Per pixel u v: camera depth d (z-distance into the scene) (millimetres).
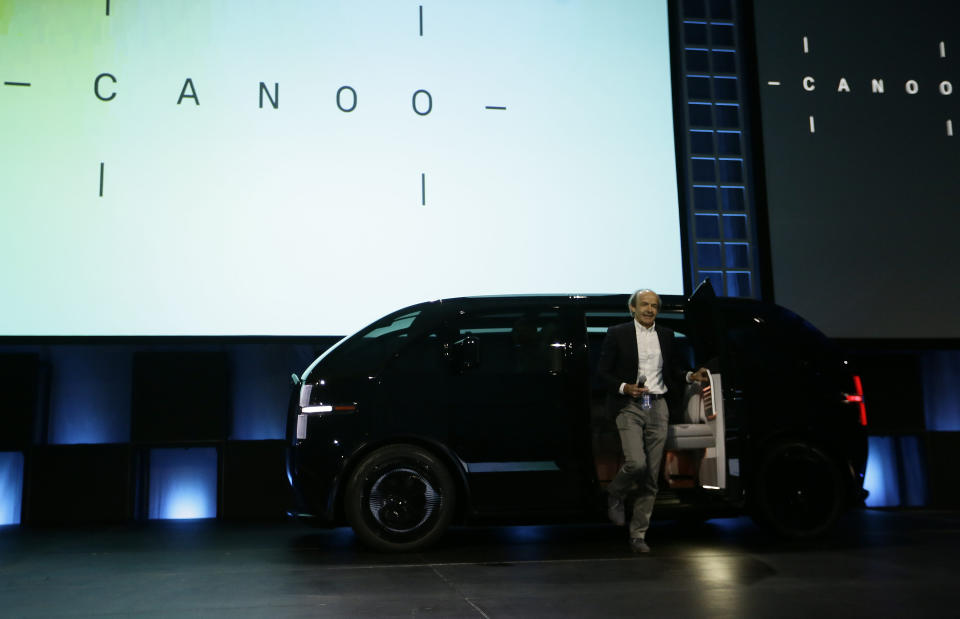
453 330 4363
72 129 5523
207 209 5590
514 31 6105
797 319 4605
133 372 5875
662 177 6078
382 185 5793
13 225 5375
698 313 4277
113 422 6195
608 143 6062
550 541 4551
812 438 4410
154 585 3334
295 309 5598
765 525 4395
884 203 6262
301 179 5719
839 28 6418
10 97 5477
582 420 4266
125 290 5445
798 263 6105
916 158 6352
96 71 5602
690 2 6336
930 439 6352
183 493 6031
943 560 3809
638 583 3270
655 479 4035
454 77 5988
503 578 3404
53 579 3500
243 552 4242
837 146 6277
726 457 4160
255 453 5887
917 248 6250
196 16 5770
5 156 5422
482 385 4254
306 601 2982
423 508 4141
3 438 5645
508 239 5863
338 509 4223
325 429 4141
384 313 5672
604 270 5914
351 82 5875
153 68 5672
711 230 6098
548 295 4523
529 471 4207
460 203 5852
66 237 5426
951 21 6574
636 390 3873
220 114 5695
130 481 5742
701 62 6281
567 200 5957
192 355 5945
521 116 6008
